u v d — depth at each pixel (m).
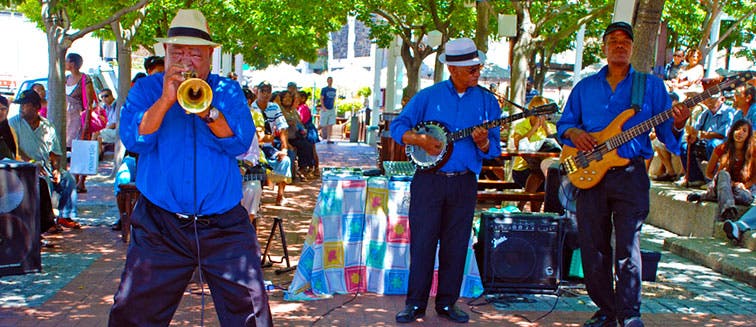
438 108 5.57
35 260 6.57
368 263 6.36
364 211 6.34
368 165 17.27
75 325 5.30
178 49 3.80
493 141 5.65
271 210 10.65
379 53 24.98
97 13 16.55
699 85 11.73
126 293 3.85
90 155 8.83
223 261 3.86
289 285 6.47
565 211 6.69
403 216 6.33
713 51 19.59
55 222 8.48
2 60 23.34
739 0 18.16
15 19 23.31
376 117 25.14
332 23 23.64
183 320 5.48
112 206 10.46
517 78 13.30
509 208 6.85
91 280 6.49
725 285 6.87
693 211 9.14
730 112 10.09
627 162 5.07
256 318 3.90
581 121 5.33
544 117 10.02
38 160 8.27
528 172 10.14
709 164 9.09
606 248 5.30
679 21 20.02
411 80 20.86
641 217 5.09
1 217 6.36
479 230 6.50
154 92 3.90
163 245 3.84
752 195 8.66
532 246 6.34
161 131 3.84
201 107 3.55
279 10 21.36
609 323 5.41
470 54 5.48
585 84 5.30
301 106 15.01
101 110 17.61
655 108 5.12
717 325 5.66
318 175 15.10
